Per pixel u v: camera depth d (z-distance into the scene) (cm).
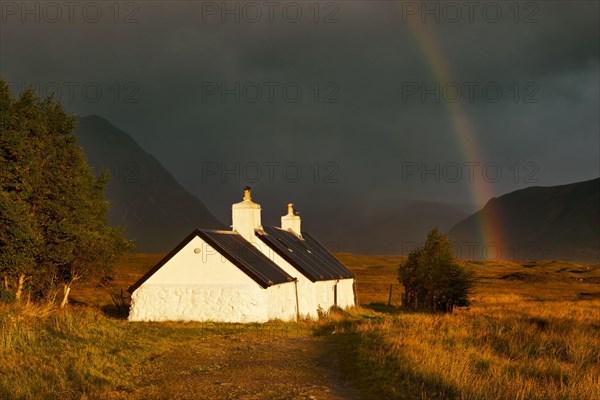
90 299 5119
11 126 2947
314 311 4250
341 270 5228
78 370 1559
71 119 3691
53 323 2178
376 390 1467
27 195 2997
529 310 4416
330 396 1438
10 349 1698
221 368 1795
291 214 5434
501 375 1652
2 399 1273
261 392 1469
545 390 1452
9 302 2845
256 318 3509
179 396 1405
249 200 4281
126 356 1878
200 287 3569
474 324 3011
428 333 2483
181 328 3059
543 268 14075
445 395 1386
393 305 5931
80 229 3519
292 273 4191
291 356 2069
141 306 3606
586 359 2159
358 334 2638
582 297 7238
